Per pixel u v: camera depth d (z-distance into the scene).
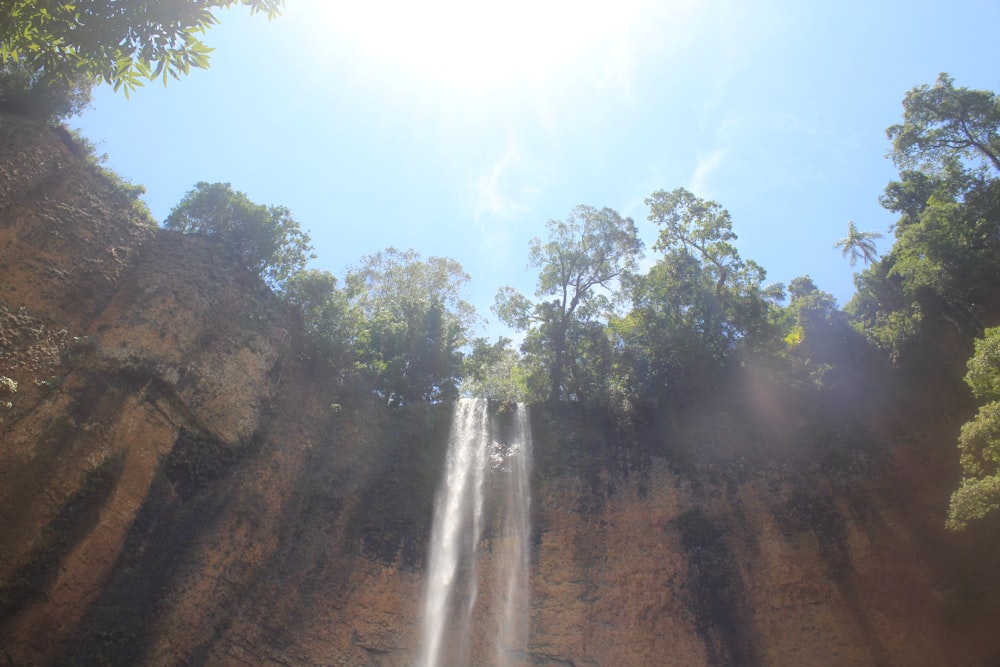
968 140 29.23
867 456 24.48
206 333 22.59
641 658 21.06
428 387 29.22
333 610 20.98
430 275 35.44
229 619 19.45
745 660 20.88
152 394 20.34
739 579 22.33
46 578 16.53
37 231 19.81
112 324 20.45
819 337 29.31
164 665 17.55
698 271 29.83
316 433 24.59
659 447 25.83
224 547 20.08
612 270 31.98
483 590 22.62
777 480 24.45
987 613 20.50
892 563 22.11
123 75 12.45
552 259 32.31
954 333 26.19
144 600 18.00
